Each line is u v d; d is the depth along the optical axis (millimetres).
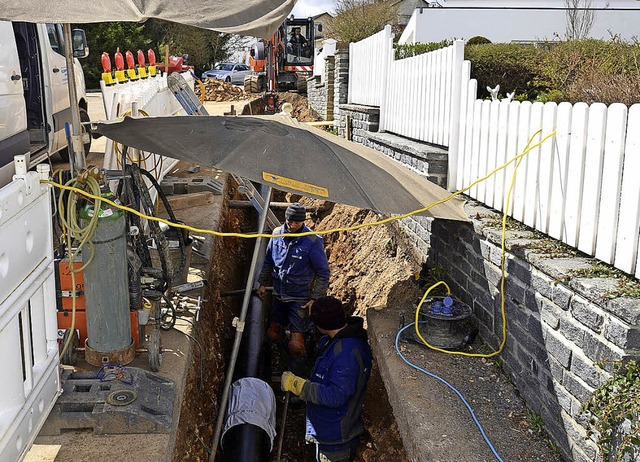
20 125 5590
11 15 3318
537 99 6926
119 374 3449
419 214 3854
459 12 16359
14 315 2363
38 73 6688
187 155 3752
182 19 3598
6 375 2373
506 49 8086
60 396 3223
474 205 4902
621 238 3150
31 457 3010
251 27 3785
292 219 6008
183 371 3914
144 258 4090
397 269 6383
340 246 8680
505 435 3484
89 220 3369
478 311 4551
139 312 3914
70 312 3840
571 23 14008
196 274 5738
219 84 23703
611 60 6918
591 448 2980
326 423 4750
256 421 4723
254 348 6250
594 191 3387
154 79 9648
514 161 4289
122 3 3490
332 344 4812
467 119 5180
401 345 4531
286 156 3797
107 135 3996
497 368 4191
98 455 3043
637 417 2592
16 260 2469
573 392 3166
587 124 3447
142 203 4137
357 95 10820
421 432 3486
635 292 2875
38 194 2729
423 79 6602
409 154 6332
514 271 3879
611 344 2836
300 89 23312
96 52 29812
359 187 3742
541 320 3533
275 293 6336
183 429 3965
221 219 7613
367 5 30234
